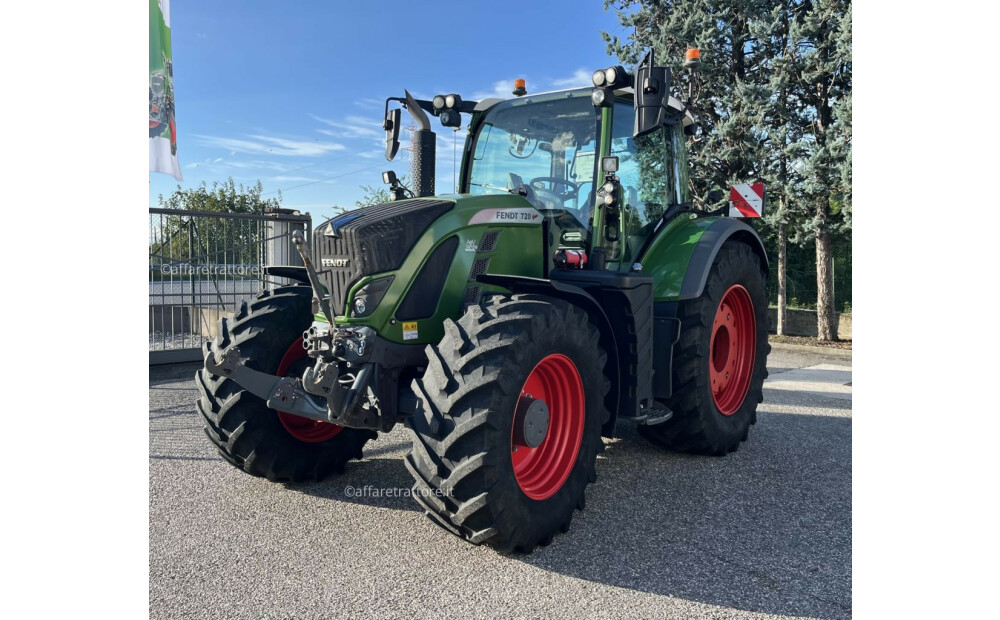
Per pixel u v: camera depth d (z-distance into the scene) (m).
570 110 3.89
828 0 8.78
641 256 4.19
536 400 2.88
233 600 2.42
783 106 9.41
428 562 2.76
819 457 4.32
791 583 2.60
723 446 4.30
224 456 3.64
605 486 3.74
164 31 5.73
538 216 3.60
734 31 9.98
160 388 6.22
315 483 3.72
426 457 2.69
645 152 4.32
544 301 3.02
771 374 7.72
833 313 10.55
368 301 2.98
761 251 4.92
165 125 5.76
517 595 2.49
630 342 3.55
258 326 3.49
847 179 8.68
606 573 2.68
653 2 10.45
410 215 3.12
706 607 2.42
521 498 2.78
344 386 2.97
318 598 2.45
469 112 4.27
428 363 3.01
